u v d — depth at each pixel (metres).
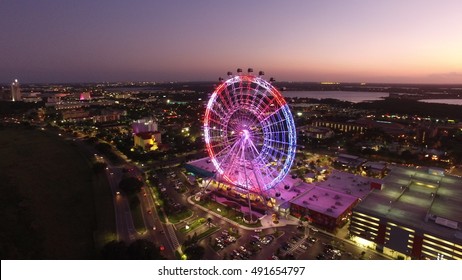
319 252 89.38
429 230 81.25
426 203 98.19
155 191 131.75
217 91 109.44
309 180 141.12
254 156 113.12
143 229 100.62
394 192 106.94
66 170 161.75
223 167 124.62
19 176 150.00
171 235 97.38
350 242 94.56
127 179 135.38
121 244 84.38
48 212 114.44
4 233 95.00
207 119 114.44
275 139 111.69
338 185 124.06
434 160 177.88
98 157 185.75
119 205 119.50
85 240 96.56
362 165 162.50
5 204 116.44
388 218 87.56
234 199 121.06
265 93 103.56
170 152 193.25
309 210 104.44
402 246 85.50
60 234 99.56
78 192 133.50
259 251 89.19
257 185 115.44
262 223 105.19
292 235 97.94
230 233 98.44
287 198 116.56
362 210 93.00
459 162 174.75
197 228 101.56
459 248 75.94
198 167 151.00
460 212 91.50
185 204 120.38
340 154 191.25
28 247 89.94
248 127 111.50
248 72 103.81
